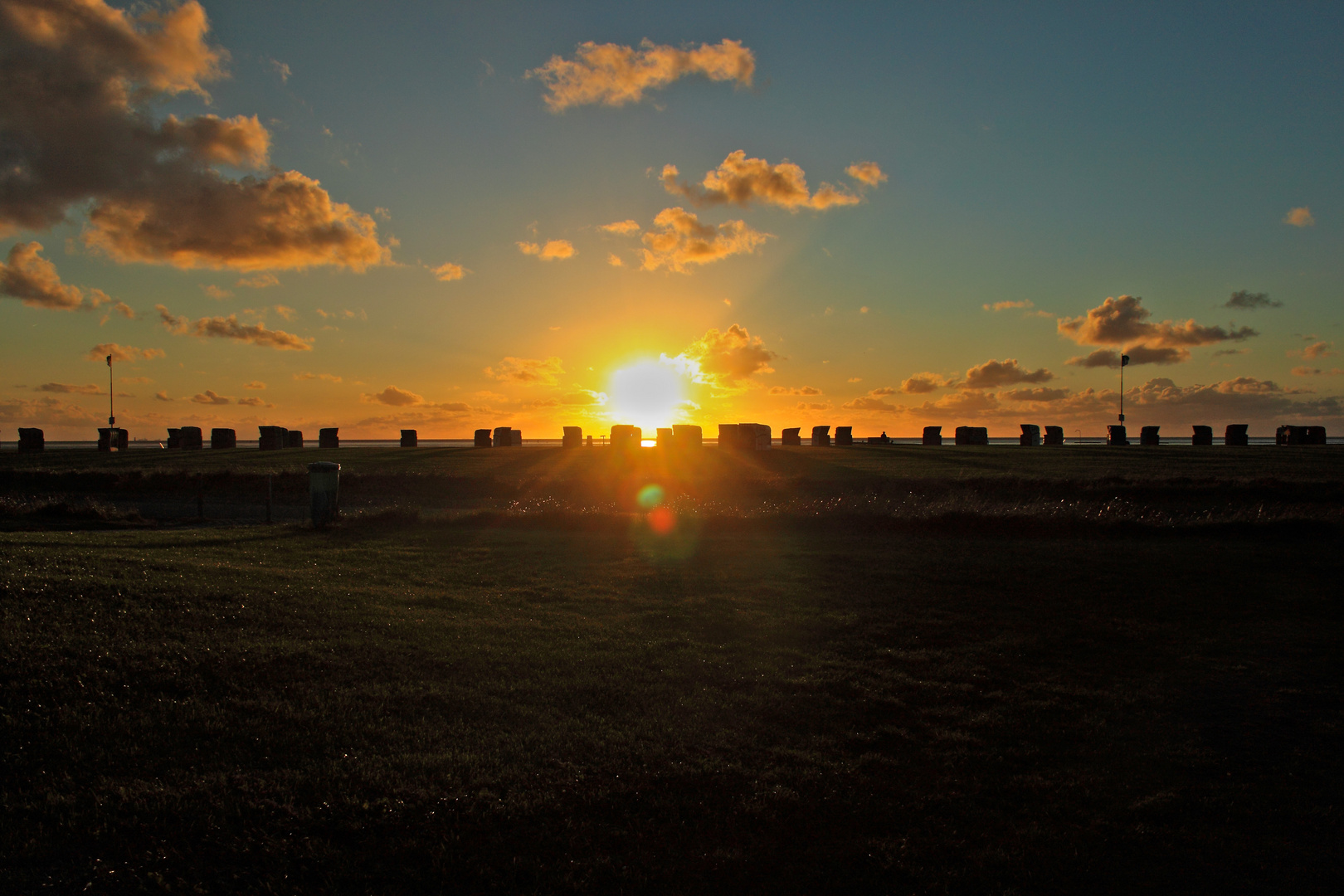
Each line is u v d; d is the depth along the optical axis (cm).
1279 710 824
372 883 480
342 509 2472
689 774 631
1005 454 4728
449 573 1442
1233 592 1327
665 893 486
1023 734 751
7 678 704
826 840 553
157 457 4672
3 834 504
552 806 573
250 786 575
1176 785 655
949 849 546
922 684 877
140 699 701
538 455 4681
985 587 1365
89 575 1065
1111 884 513
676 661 927
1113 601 1270
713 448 5081
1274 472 3338
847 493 2959
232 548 1590
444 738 677
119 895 458
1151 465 3838
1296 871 529
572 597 1262
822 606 1227
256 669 796
